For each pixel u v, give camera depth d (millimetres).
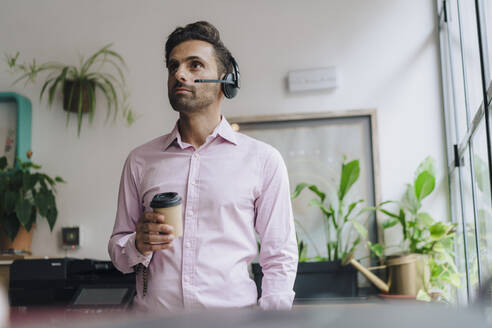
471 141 2467
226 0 3518
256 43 3436
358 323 375
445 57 3182
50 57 3615
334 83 3285
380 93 3273
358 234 3146
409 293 2816
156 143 1647
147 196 1564
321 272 2832
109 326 409
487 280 412
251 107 3369
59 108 3551
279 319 410
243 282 1487
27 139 3502
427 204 3121
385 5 3355
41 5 3682
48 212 3273
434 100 3217
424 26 3297
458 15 2662
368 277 2836
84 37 3615
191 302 1432
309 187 3053
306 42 3393
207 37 1560
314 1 3430
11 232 3197
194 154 1564
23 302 2619
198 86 1511
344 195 3043
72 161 3477
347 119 3271
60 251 3381
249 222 1528
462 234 2857
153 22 3574
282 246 1525
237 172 1531
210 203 1491
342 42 3359
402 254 2900
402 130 3219
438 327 346
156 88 3500
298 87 3312
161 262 1471
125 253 1457
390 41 3316
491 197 1997
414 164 3176
